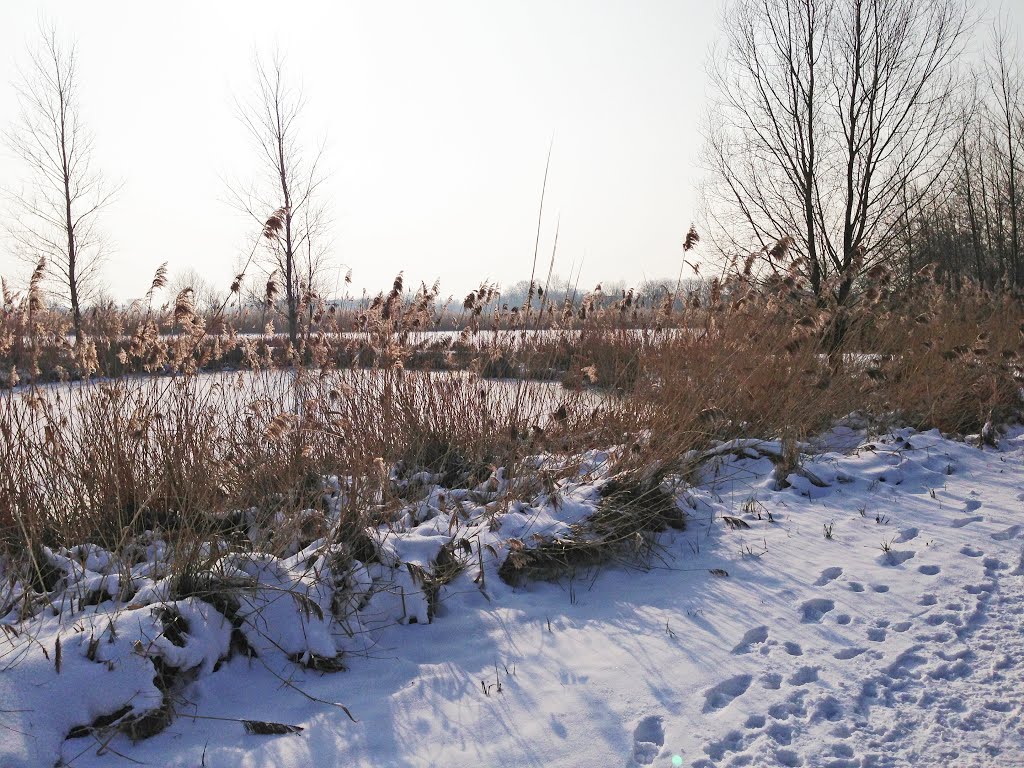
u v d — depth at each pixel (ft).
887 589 15.97
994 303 42.29
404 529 17.29
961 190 81.20
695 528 19.72
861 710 11.58
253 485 18.63
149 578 13.79
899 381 29.84
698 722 11.28
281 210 19.69
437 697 12.00
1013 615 14.49
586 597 15.96
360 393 23.00
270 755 10.48
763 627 14.37
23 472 15.76
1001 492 22.30
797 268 30.55
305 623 13.07
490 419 23.22
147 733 10.80
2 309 18.98
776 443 25.25
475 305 24.91
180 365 19.84
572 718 11.37
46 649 11.15
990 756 10.30
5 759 9.56
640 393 25.09
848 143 44.57
